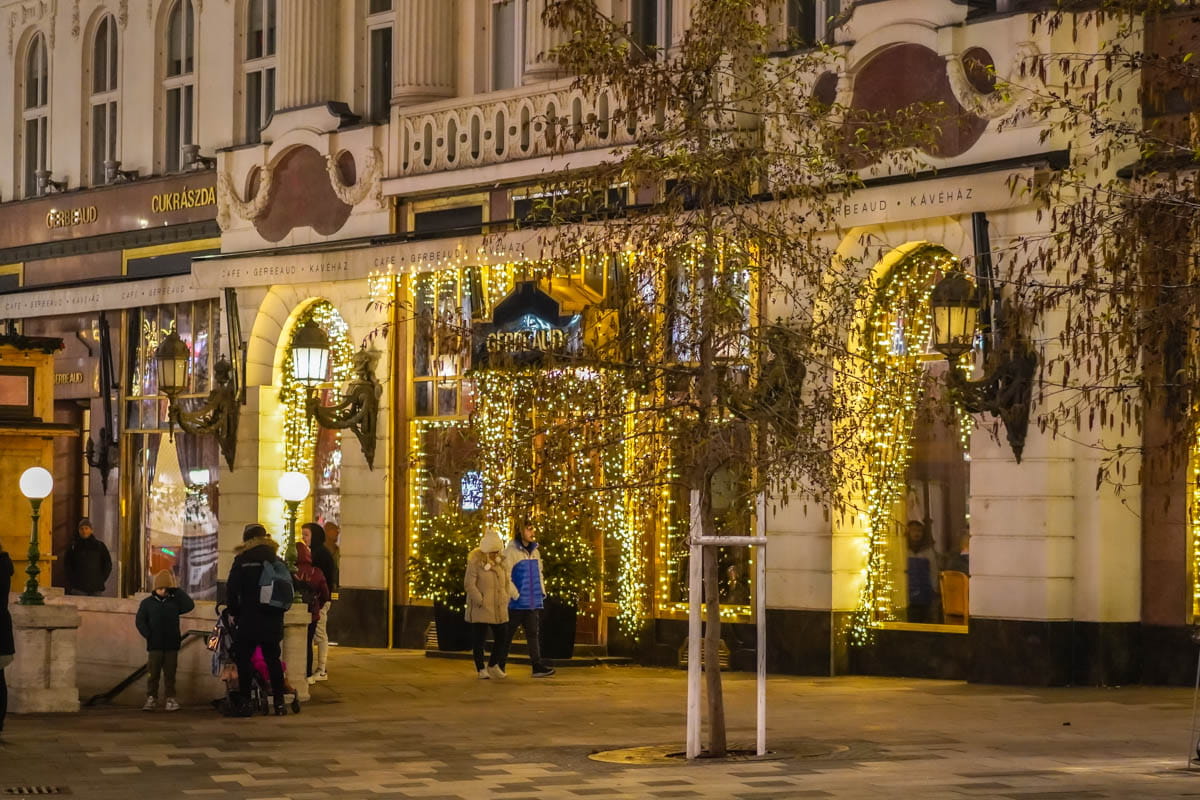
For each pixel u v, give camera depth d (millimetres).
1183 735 15883
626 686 21188
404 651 26328
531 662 22609
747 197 15039
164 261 31250
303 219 28391
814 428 15180
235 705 18156
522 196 25344
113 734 16688
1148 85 13047
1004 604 20406
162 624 18906
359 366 26875
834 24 22484
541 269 15773
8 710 18859
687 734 14703
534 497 15250
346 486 27438
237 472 28953
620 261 16516
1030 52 20109
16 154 34688
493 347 15672
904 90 21391
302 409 28656
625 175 14750
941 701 18875
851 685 20859
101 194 32500
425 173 26406
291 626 19438
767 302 21625
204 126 30938
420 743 15938
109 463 32000
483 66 26828
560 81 24672
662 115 16250
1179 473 20016
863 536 22094
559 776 13734
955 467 21484
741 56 15055
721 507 22688
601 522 23734
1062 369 19828
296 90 28516
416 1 26953
